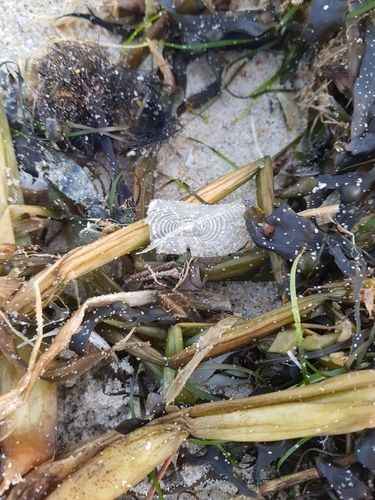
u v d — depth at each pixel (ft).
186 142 0.63
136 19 0.64
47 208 0.55
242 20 0.60
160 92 0.60
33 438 0.44
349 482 0.44
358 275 0.45
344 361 0.45
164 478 0.51
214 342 0.46
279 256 0.51
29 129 0.57
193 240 0.50
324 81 0.58
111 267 0.54
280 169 0.62
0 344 0.44
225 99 0.64
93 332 0.48
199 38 0.61
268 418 0.42
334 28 0.56
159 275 0.50
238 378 0.51
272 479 0.50
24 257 0.47
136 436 0.43
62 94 0.55
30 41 0.62
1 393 0.45
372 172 0.50
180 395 0.48
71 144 0.57
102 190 0.58
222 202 0.60
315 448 0.47
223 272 0.54
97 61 0.57
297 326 0.45
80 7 0.63
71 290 0.53
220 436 0.43
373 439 0.42
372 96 0.51
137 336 0.50
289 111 0.63
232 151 0.63
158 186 0.60
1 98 0.56
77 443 0.48
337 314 0.48
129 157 0.59
